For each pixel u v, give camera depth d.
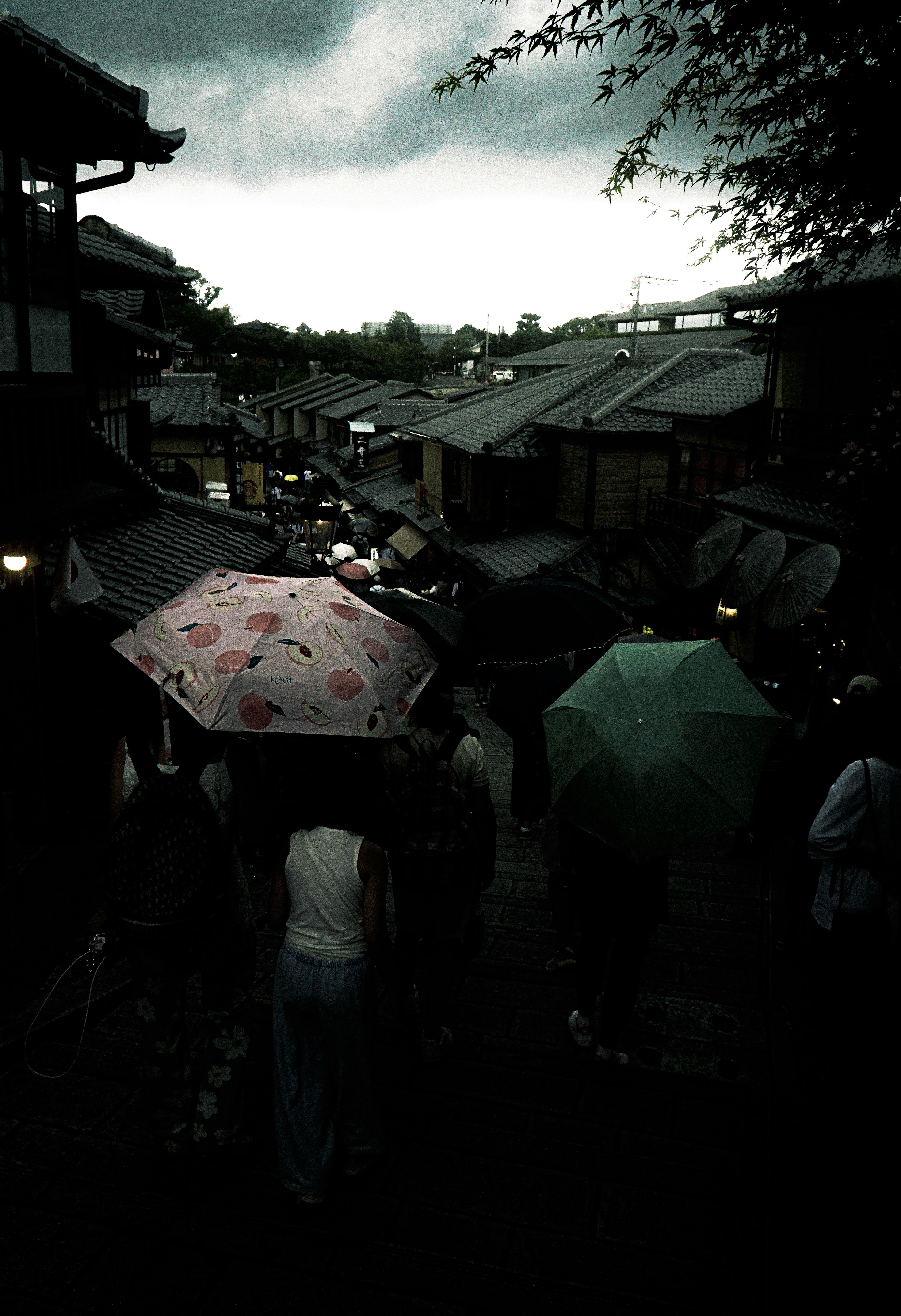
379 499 35.47
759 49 6.09
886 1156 3.86
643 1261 3.32
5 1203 3.50
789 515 12.81
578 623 6.37
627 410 21.39
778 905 6.64
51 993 4.82
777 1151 3.88
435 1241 3.39
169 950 3.48
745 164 7.02
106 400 13.88
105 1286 3.14
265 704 3.82
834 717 5.86
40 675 8.24
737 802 3.99
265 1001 5.13
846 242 7.32
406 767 4.59
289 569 14.54
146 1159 3.78
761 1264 3.32
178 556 10.75
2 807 5.89
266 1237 3.38
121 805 3.60
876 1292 3.12
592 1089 4.40
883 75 5.65
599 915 4.49
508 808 9.15
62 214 7.57
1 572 7.93
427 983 4.60
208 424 26.39
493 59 5.96
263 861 4.06
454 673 6.56
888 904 4.45
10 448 6.81
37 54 5.73
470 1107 4.23
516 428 23.62
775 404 15.12
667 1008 5.23
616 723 4.11
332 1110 3.61
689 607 19.34
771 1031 4.95
